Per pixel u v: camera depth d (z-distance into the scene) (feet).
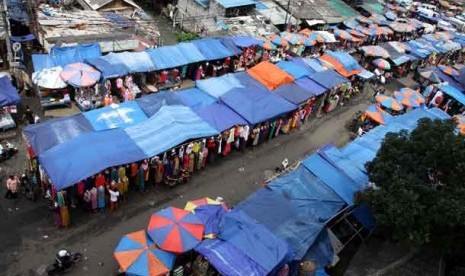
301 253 57.72
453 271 61.41
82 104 88.79
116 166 65.10
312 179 70.79
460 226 57.11
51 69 88.58
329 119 111.34
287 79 102.47
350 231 68.64
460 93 128.36
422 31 196.03
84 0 131.44
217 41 118.01
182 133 74.02
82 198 67.51
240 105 87.66
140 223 67.10
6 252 57.93
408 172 60.23
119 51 110.22
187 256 58.13
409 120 98.68
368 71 133.69
